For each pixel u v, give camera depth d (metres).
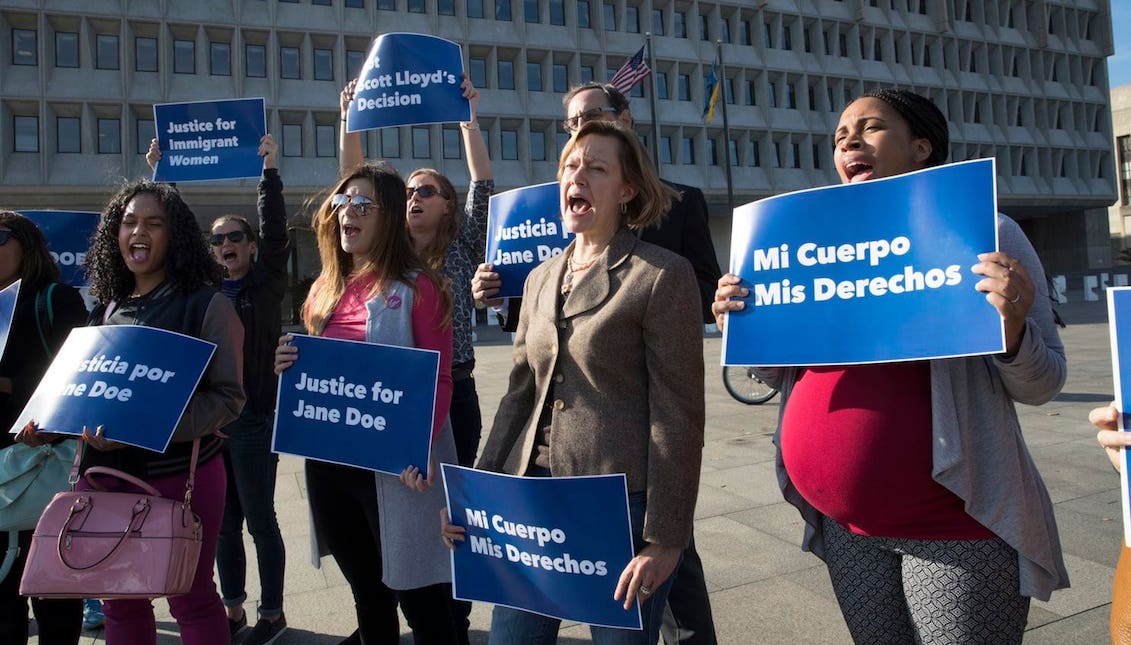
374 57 3.70
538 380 1.97
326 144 34.09
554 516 1.79
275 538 3.26
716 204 40.12
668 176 38.88
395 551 2.40
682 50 39.53
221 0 32.28
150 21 31.02
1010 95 48.03
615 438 1.81
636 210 2.00
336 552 2.58
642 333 1.81
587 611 1.78
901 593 1.79
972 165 1.61
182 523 2.26
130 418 2.29
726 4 40.34
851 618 1.85
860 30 43.84
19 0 29.05
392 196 2.60
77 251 4.24
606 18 38.91
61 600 2.70
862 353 1.65
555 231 3.05
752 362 1.79
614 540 1.73
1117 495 4.53
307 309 2.79
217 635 2.49
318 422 2.46
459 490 1.96
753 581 3.54
